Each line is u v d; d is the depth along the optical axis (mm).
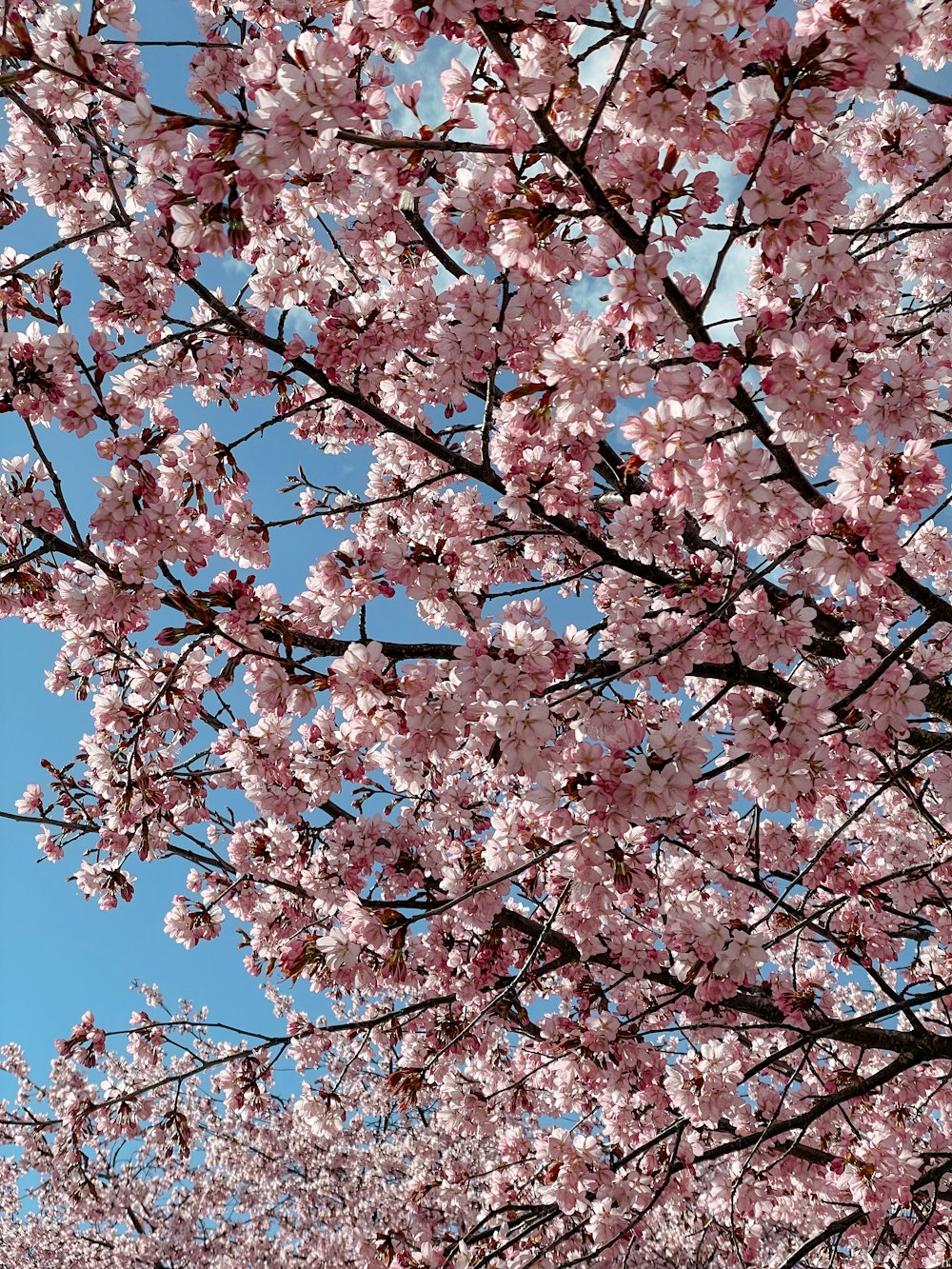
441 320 4508
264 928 6004
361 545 3930
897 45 2484
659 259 2707
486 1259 4934
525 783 5367
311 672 3441
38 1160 11289
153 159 2350
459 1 2482
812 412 2883
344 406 5508
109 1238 12656
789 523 3615
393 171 3314
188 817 5508
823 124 2604
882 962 5844
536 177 3014
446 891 4902
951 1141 6637
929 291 6355
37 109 3879
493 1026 6234
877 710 3412
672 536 4555
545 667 3205
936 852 5961
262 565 4641
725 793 4398
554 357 2840
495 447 4613
